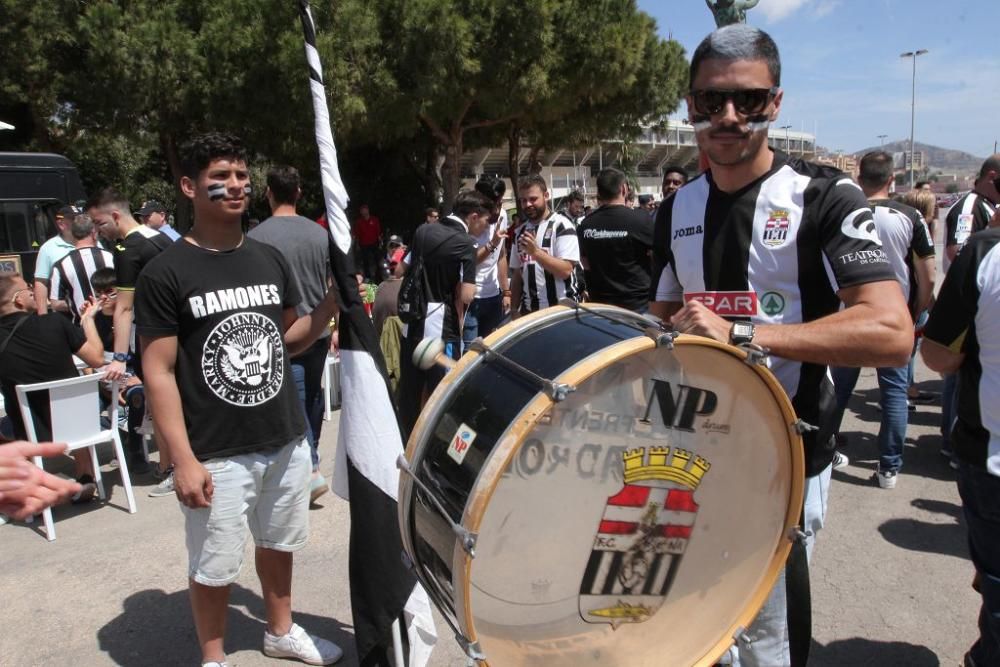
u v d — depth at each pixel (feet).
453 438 5.46
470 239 16.20
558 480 5.16
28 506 5.32
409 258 16.52
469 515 4.82
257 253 8.93
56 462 18.11
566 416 5.10
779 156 6.37
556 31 45.85
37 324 14.28
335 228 8.56
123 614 10.93
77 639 10.33
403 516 6.07
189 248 8.36
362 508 8.38
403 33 40.98
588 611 5.53
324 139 8.52
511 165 63.87
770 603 6.56
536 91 45.73
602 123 59.57
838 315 5.59
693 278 6.67
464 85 44.78
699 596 5.89
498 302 21.34
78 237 20.22
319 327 9.61
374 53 41.16
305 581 11.66
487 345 5.79
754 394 5.62
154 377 8.01
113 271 17.38
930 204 20.15
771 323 6.21
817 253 5.99
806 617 6.68
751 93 5.89
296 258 13.79
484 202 20.38
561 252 17.26
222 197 8.34
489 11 42.68
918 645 9.64
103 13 39.47
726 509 5.76
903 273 14.51
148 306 8.00
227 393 8.37
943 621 10.16
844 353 5.48
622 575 5.55
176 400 8.11
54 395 14.01
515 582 5.21
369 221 51.52
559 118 57.82
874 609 10.48
